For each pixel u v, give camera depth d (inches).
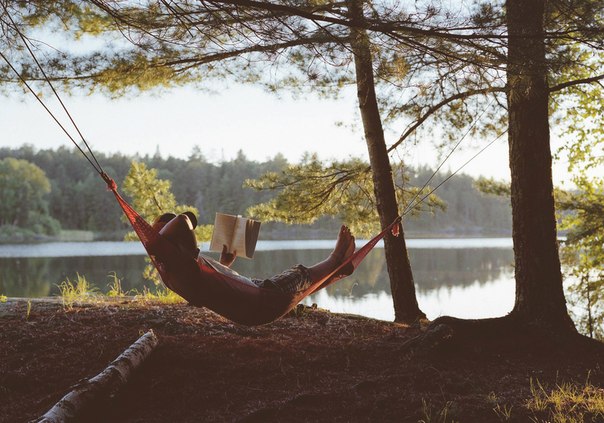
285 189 390.9
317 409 178.4
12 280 1033.5
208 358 215.9
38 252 1994.3
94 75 271.3
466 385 199.6
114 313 273.1
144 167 488.1
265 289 183.0
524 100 262.2
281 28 190.5
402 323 325.7
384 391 193.3
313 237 3297.2
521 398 188.9
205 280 171.5
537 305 261.1
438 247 2365.9
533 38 198.1
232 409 180.5
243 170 3796.8
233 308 178.5
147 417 175.8
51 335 237.3
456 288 1002.1
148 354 211.8
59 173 4726.9
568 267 494.6
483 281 1109.1
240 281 179.0
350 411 177.3
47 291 887.7
